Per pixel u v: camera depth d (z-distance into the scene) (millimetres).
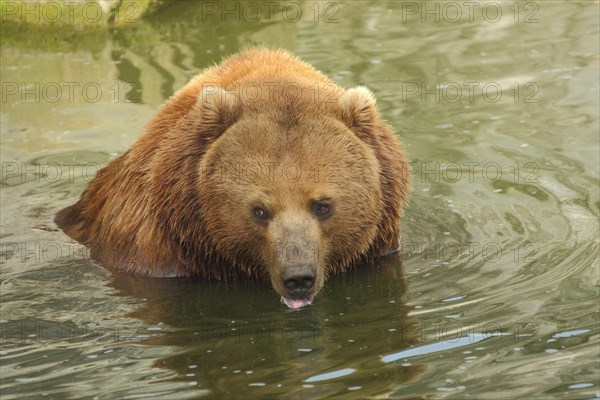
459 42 21844
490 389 9766
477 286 12383
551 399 9539
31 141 17672
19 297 12398
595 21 22609
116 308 12156
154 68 20719
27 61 21438
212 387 9898
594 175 15539
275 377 10102
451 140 17109
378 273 13047
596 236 13570
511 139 17016
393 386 9867
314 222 11898
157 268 13055
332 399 9633
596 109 18000
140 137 13320
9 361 10562
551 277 12484
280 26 22969
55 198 15703
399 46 21703
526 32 22281
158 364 10469
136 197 13031
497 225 14172
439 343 10836
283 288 11625
